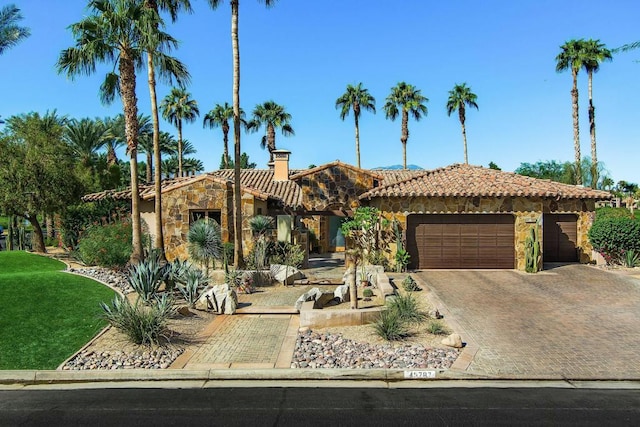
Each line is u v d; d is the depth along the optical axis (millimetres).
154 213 24219
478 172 23984
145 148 53750
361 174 28172
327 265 24297
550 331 11266
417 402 7504
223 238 23281
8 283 14148
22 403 7602
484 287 16750
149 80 22219
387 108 55625
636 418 6812
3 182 25422
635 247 21094
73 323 11609
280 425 6637
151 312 10828
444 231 21078
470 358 9430
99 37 18391
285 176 31891
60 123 38375
